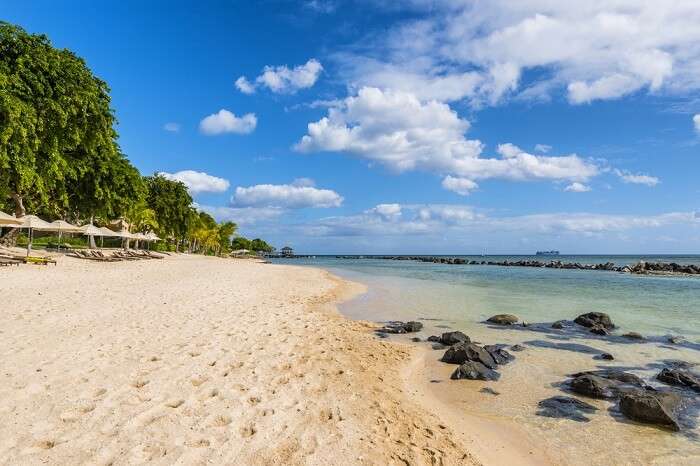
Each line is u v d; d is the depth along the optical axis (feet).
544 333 45.42
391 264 304.30
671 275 170.71
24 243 146.92
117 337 29.35
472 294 83.56
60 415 16.75
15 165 76.13
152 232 197.26
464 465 16.62
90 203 115.65
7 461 13.26
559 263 256.93
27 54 77.82
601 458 18.48
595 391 25.73
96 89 93.45
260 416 18.52
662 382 28.94
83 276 67.36
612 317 57.98
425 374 29.71
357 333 41.45
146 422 16.79
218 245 355.15
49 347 25.72
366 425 19.20
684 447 19.52
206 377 22.79
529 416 22.82
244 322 39.37
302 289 80.28
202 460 14.35
